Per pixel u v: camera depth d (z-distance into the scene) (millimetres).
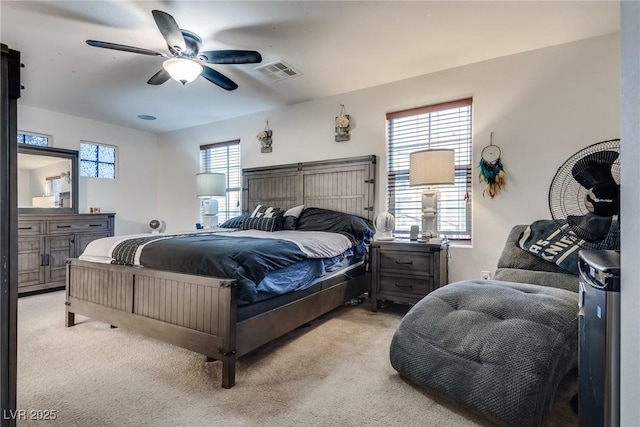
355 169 3838
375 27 2586
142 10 2340
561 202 1886
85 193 4910
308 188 4176
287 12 2383
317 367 2061
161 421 1533
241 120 4855
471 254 3219
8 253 919
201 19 2463
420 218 3566
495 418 1436
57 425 1501
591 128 2746
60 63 3125
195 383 1872
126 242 2570
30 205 4152
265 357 2201
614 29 2625
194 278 1991
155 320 2182
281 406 1654
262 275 2004
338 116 4008
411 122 3621
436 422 1528
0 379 901
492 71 3133
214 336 1889
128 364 2098
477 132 3199
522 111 3002
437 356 1688
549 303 1661
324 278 2826
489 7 2334
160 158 5824
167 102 4246
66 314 2770
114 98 4082
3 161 896
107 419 1544
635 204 672
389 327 2775
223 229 4020
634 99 677
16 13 2359
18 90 945
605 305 966
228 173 5113
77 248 4363
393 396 1739
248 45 2855
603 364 979
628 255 723
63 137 4656
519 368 1422
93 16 2404
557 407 1628
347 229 3463
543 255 2469
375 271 3186
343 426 1501
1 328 904
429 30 2631
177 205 5598
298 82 3660
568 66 2828
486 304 1757
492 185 3094
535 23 2537
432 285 2908
